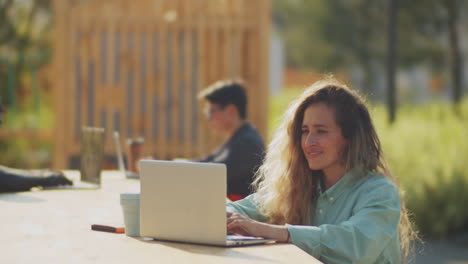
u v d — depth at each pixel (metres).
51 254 2.36
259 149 4.80
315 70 20.83
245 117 5.11
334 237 2.67
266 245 2.57
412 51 18.44
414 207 8.26
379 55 19.17
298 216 3.15
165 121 8.27
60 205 3.50
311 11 20.03
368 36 19.53
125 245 2.54
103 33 8.27
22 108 9.92
